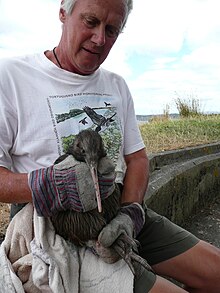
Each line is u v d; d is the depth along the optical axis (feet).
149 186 3.58
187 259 2.27
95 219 1.88
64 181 1.79
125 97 2.46
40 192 1.79
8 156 2.05
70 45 2.10
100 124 2.21
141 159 2.46
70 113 2.12
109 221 1.94
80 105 2.17
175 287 1.90
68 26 2.10
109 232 1.81
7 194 1.88
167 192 3.87
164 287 1.88
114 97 2.35
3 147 2.01
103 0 2.00
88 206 1.82
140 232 2.33
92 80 2.25
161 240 2.31
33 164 2.05
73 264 1.84
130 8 2.15
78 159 1.88
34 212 1.89
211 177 5.31
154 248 2.31
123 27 2.17
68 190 1.80
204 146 5.99
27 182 1.86
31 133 2.03
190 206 4.67
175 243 2.30
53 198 1.81
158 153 4.89
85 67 2.14
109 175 1.90
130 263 1.82
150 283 1.88
